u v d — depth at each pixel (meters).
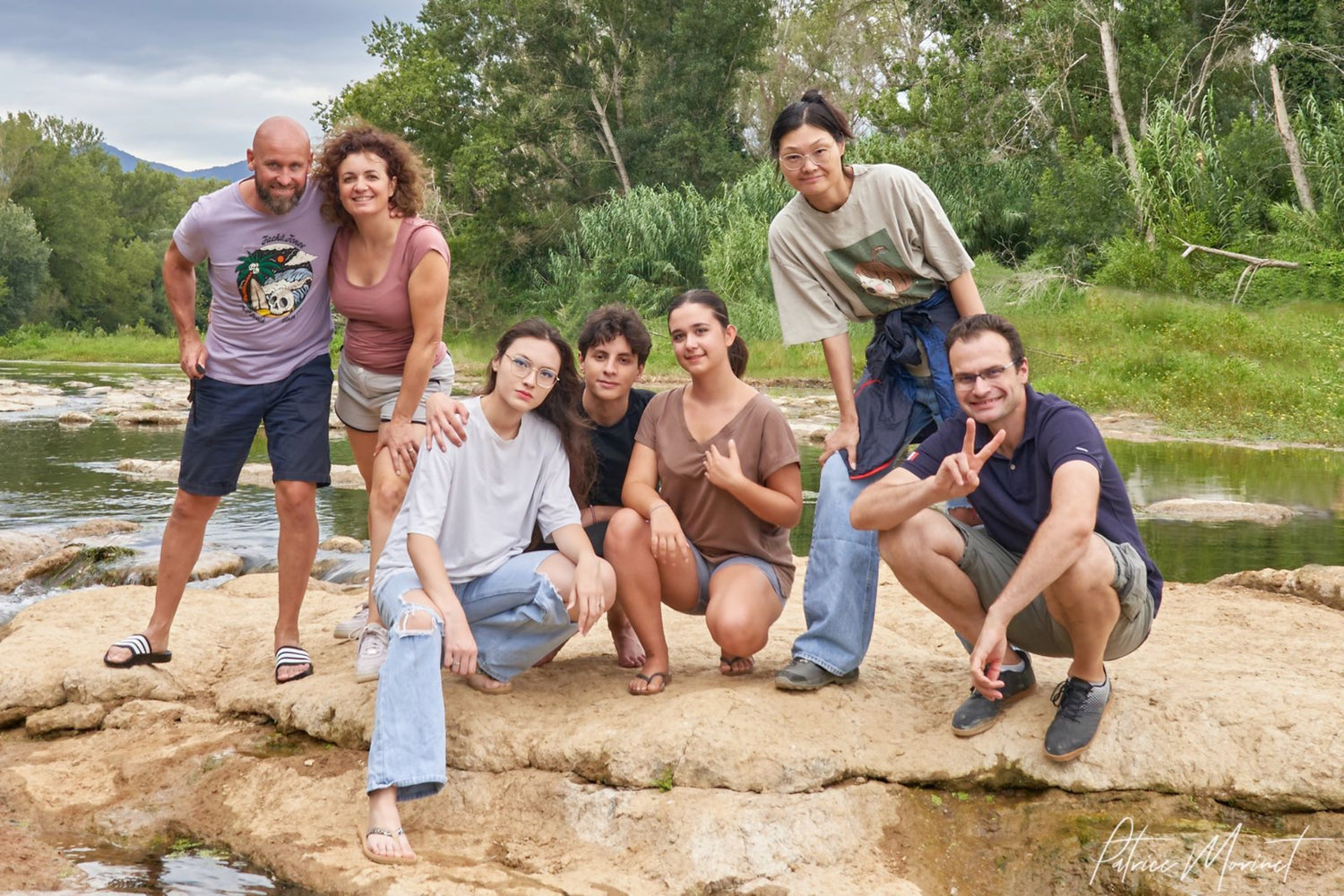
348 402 4.14
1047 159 26.22
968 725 3.03
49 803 3.17
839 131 3.33
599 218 30.64
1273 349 15.51
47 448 11.68
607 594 3.12
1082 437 2.77
